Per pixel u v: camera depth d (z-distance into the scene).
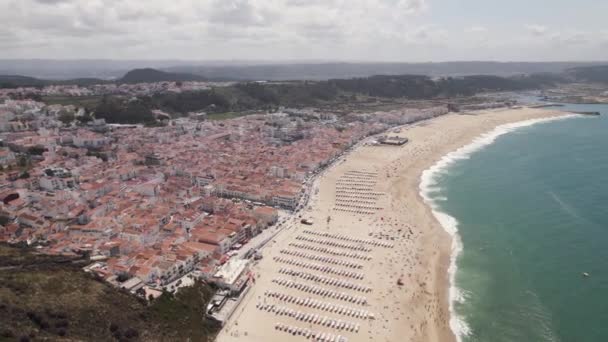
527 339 123.25
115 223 187.38
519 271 159.25
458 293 145.88
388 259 168.38
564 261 165.62
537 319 132.00
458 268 162.12
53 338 97.88
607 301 139.75
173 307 127.75
